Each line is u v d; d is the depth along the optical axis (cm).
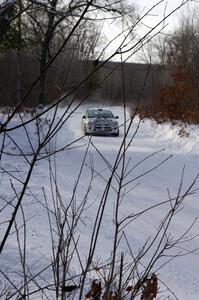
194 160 1745
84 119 2619
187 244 773
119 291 261
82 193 1092
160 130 2753
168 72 3253
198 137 2166
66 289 258
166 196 1137
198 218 941
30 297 464
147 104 3203
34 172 1302
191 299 547
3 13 207
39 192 1049
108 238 773
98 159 1692
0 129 202
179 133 2336
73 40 227
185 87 2908
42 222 813
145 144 2330
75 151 1861
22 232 749
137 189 1197
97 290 276
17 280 523
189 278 624
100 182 1252
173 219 926
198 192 1184
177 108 2931
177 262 684
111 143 2252
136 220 898
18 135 1738
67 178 1273
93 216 885
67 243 275
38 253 645
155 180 1344
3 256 621
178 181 1345
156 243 772
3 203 933
